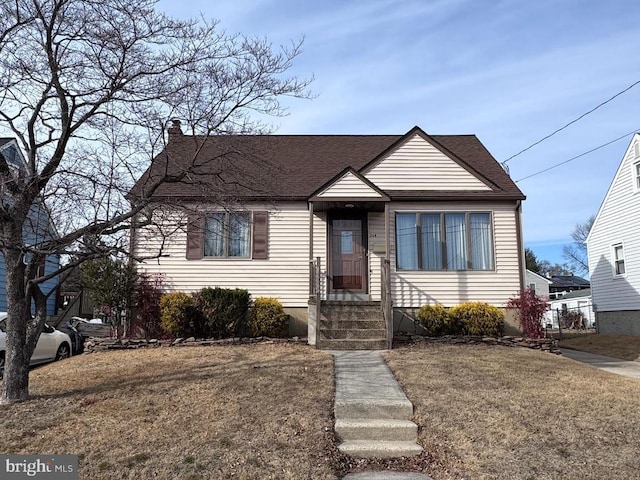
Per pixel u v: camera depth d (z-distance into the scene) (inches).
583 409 276.2
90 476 198.7
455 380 324.2
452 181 557.0
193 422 249.8
